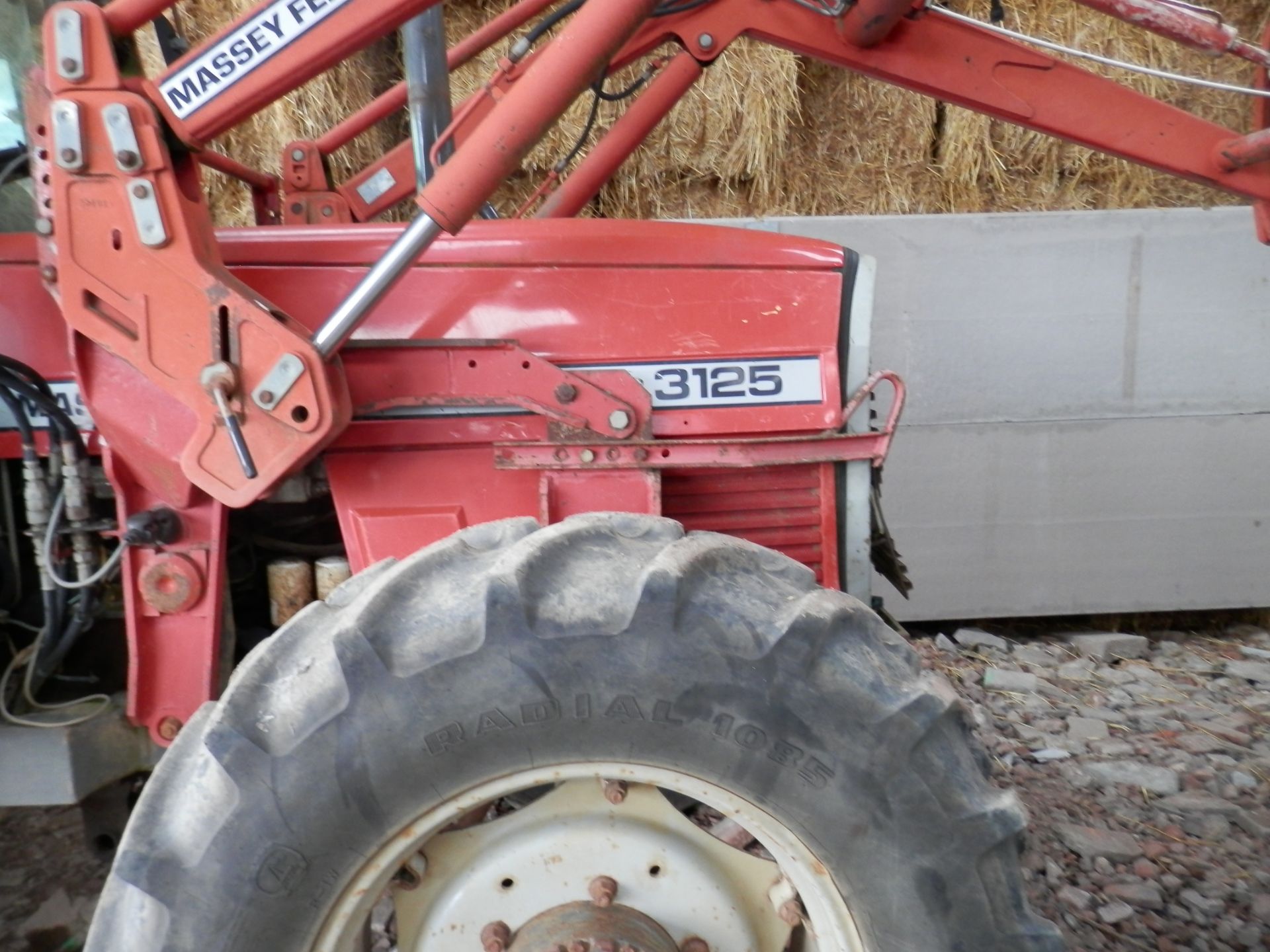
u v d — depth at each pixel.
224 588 1.48
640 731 0.96
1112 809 2.36
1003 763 2.59
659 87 2.17
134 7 1.21
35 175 1.26
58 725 1.41
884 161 3.49
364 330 1.49
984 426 3.38
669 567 0.96
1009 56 1.96
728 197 3.50
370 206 2.48
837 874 0.99
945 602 3.50
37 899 1.87
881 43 1.96
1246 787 2.47
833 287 1.54
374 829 0.95
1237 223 3.23
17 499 1.58
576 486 1.49
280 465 1.27
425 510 1.50
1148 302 3.29
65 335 1.47
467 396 1.47
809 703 0.96
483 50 2.25
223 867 0.93
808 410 1.55
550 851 1.05
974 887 0.98
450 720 0.94
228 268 1.47
